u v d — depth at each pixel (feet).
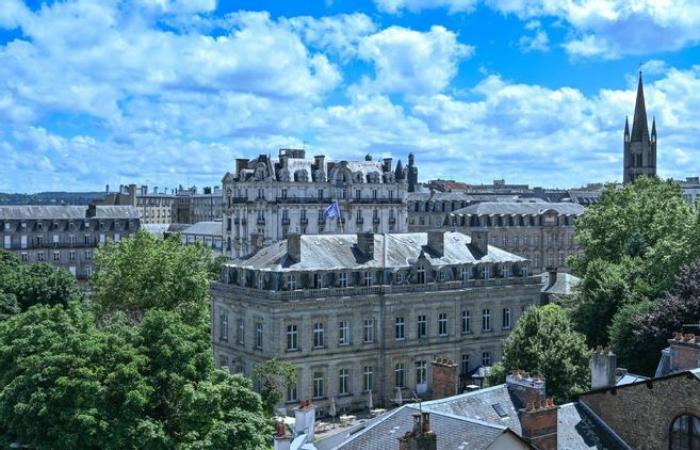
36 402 193.06
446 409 176.14
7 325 230.68
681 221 445.78
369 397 348.79
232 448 199.21
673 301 306.76
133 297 448.65
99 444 188.96
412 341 363.35
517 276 396.78
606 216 490.90
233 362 357.82
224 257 504.84
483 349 385.70
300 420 199.82
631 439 164.25
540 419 155.33
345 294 345.51
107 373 201.05
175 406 205.87
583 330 367.45
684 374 155.53
